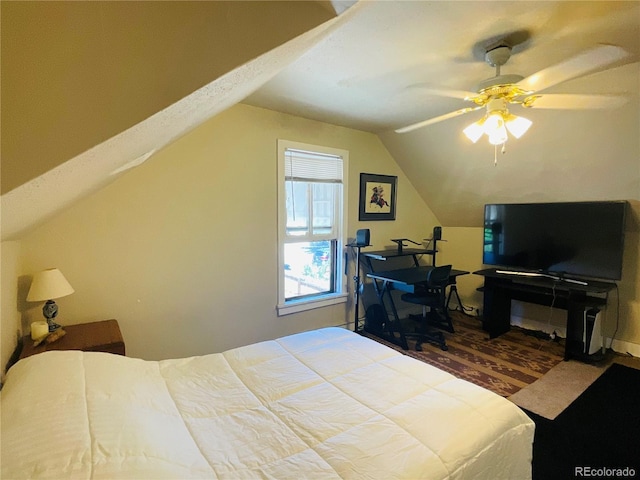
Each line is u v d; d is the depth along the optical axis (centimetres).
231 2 71
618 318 330
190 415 126
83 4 59
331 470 98
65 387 112
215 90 83
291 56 112
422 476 97
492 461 115
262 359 175
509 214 373
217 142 280
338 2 79
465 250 465
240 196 296
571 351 311
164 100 66
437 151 374
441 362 309
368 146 391
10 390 109
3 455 79
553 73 181
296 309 341
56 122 58
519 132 201
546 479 168
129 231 246
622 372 287
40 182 62
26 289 209
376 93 261
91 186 138
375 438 112
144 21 64
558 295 322
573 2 148
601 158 282
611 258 303
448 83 242
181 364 167
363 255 384
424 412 126
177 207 265
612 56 187
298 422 122
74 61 59
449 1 146
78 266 229
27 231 171
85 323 229
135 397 124
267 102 285
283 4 76
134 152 109
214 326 290
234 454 105
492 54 189
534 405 236
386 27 167
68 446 85
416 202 452
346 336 208
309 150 336
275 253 322
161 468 89
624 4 149
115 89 62
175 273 267
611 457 183
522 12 155
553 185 333
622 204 294
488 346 347
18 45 55
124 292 246
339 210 374
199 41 68
